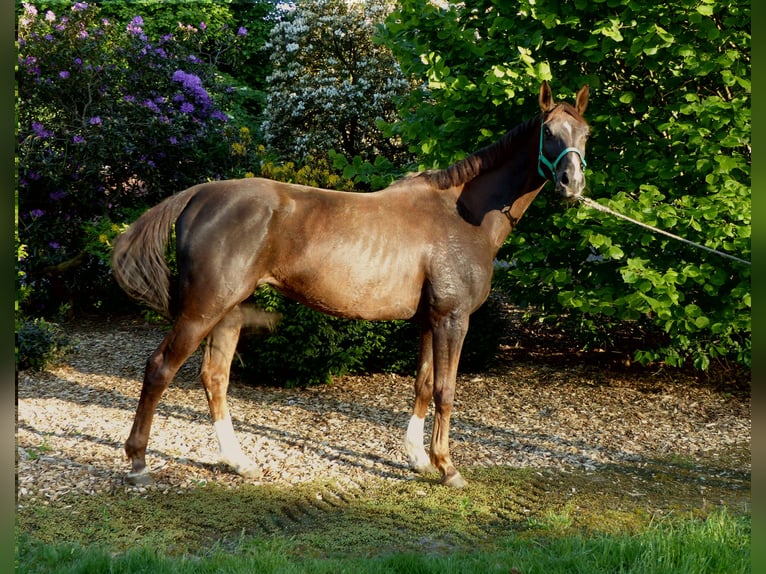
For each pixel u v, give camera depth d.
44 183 8.75
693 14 4.70
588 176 5.30
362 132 10.98
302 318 5.86
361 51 11.01
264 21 15.46
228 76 13.88
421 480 4.14
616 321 7.04
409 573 2.89
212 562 2.89
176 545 3.21
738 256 5.13
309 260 3.76
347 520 3.54
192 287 3.66
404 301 3.93
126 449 3.88
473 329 6.68
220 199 3.71
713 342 5.91
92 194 8.81
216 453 4.48
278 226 3.73
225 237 3.64
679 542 3.10
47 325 7.04
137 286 3.76
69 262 8.76
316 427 5.14
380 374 6.70
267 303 5.76
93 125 8.76
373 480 4.13
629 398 6.06
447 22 5.12
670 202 5.51
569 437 5.07
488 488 4.03
